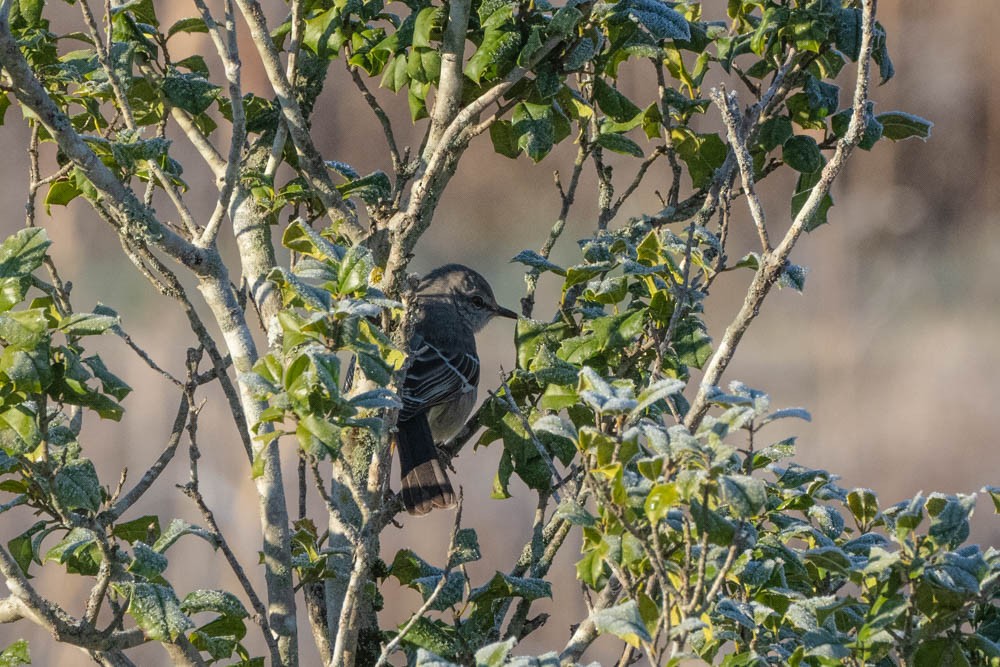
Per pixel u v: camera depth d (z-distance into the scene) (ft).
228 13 23.34
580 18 24.50
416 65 26.21
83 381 21.02
